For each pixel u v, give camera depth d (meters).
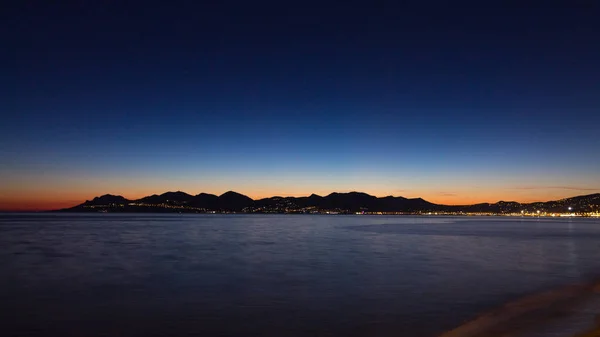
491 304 22.30
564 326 17.98
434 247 56.81
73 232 89.50
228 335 17.25
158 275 31.92
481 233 94.94
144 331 17.77
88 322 19.08
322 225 146.00
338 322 19.03
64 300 23.42
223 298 23.86
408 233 93.31
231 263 39.00
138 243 61.69
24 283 28.64
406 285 27.69
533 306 21.77
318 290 26.11
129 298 23.89
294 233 91.56
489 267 36.38
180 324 18.73
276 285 27.80
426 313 20.45
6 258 42.59
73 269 35.03
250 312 20.73
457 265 37.69
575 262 40.09
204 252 49.03
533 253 48.81
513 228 128.12
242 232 94.12
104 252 48.72
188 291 25.84
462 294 24.86
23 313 20.61
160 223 153.88
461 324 18.59
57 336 17.20
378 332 17.61
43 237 73.62
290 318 19.66
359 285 27.75
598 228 132.75
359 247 56.69
